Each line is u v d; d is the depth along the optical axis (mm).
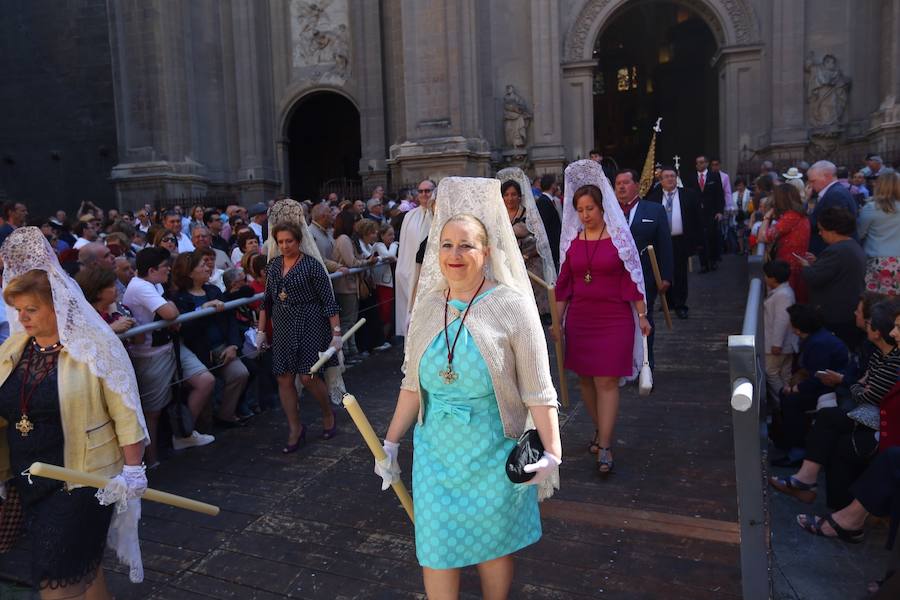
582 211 4219
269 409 6199
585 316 4297
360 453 5031
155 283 5098
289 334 4961
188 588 3398
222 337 5684
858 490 3580
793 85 18016
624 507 3930
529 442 2348
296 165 25688
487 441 2449
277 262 5078
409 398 2637
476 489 2438
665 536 3609
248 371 5824
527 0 19141
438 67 17844
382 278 8227
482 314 2459
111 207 24062
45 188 24469
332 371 5242
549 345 7266
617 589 3184
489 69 19188
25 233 2652
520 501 2521
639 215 5500
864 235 6234
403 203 11914
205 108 21438
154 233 7531
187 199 19219
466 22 18016
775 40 18141
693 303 9500
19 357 2730
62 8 23859
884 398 3768
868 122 17578
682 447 4730
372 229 8008
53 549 2605
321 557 3623
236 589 3373
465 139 17562
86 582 2705
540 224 5770
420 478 2500
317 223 7422
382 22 20531
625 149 31359
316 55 21422
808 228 6469
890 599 2713
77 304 2662
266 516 4098
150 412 4891
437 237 2609
